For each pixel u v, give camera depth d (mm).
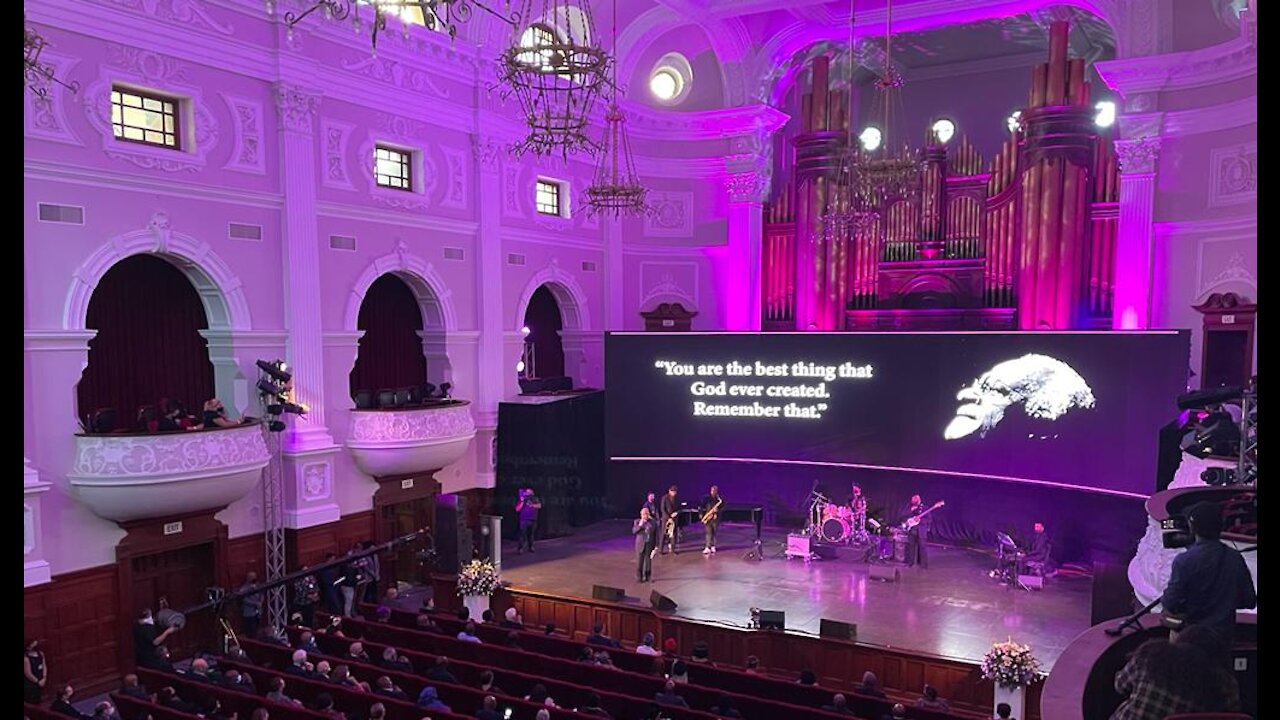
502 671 10984
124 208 13094
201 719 9156
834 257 22062
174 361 14602
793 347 20234
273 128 15164
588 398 21250
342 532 16406
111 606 13031
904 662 12695
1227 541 6746
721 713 9984
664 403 21203
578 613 15125
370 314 17922
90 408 13570
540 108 19859
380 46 16562
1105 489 16781
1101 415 16844
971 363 18500
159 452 12758
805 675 11281
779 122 22969
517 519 19375
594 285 22438
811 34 21859
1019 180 19812
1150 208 17828
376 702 9594
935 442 18953
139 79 13219
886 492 20188
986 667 11211
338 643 12516
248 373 14914
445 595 16344
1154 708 3197
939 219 21234
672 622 14328
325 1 8102
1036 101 19469
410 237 17578
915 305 21703
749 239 22594
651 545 16594
